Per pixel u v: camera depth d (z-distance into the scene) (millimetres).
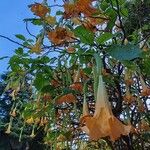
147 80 3578
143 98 3783
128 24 3572
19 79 3586
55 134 3781
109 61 3215
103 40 2377
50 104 3240
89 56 2523
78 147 4316
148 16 3680
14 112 4207
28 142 13961
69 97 2795
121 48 2014
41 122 4008
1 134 15133
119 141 3650
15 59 3188
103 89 1827
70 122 3748
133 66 2516
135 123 3756
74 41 3037
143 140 3941
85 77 2973
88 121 1663
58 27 2998
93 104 3527
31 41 3340
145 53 2660
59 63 2916
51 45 3102
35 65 3041
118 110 3041
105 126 1657
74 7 2742
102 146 4625
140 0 3652
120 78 3123
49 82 3135
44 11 3066
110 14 2887
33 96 3697
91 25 2918
